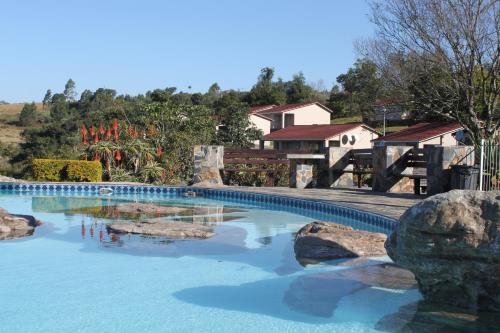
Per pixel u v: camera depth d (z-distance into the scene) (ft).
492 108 70.74
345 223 41.75
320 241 29.96
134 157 75.31
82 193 66.03
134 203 54.60
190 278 25.29
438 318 18.99
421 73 71.36
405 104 78.64
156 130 83.66
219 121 145.48
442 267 18.61
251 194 57.41
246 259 29.35
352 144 154.40
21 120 211.61
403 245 19.16
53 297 22.24
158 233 36.19
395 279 24.41
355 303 21.09
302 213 48.78
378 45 74.49
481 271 17.95
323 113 200.34
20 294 22.70
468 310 19.10
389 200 48.34
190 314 20.11
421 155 56.54
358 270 26.20
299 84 255.09
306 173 64.44
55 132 144.77
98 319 19.62
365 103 205.87
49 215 45.37
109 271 26.58
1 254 30.12
